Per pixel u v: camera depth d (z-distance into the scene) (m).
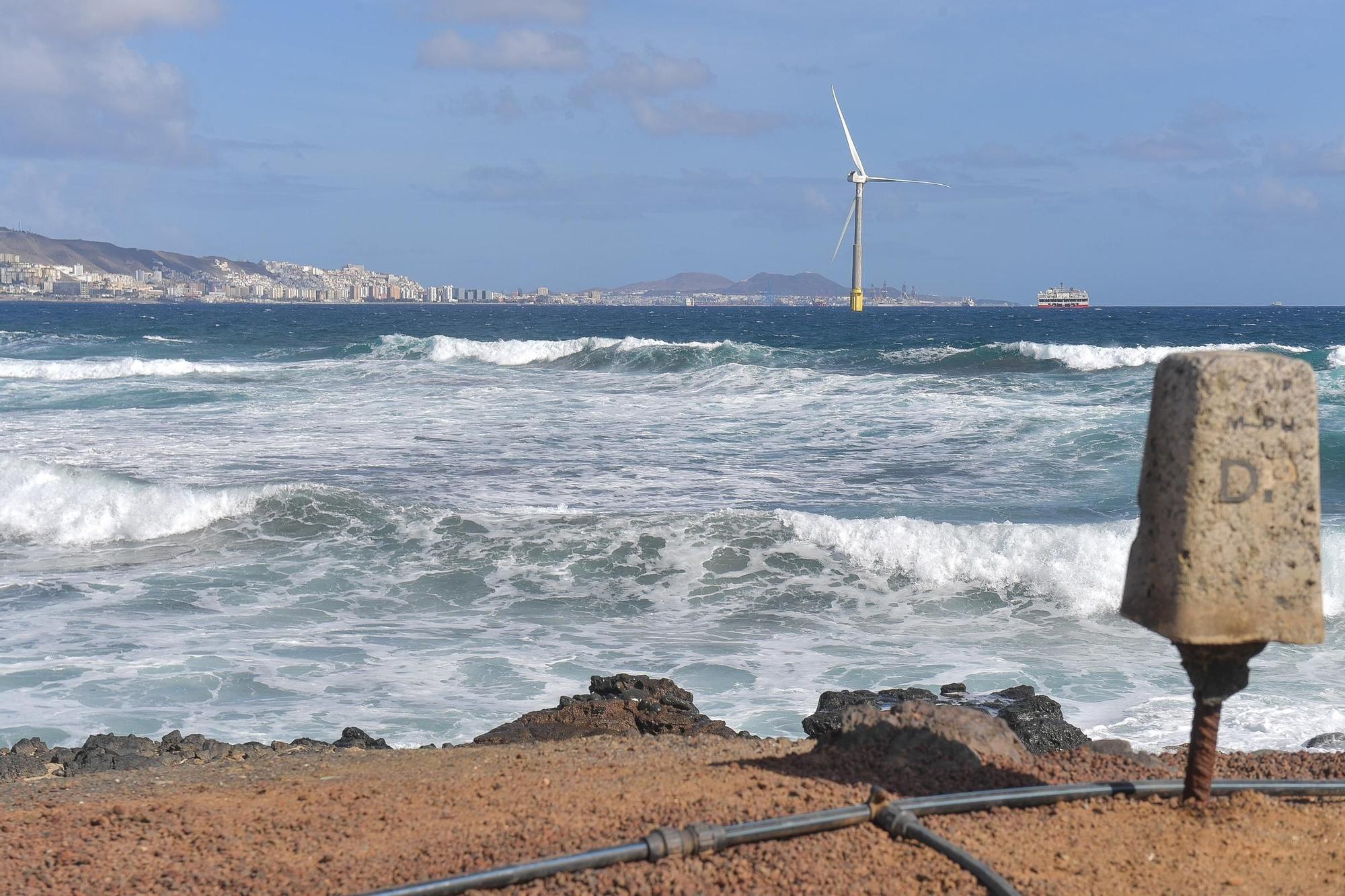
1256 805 4.97
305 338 72.94
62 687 11.25
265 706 10.75
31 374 42.38
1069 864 4.38
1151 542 4.49
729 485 21.22
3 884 4.78
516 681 11.59
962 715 6.01
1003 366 42.75
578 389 36.69
